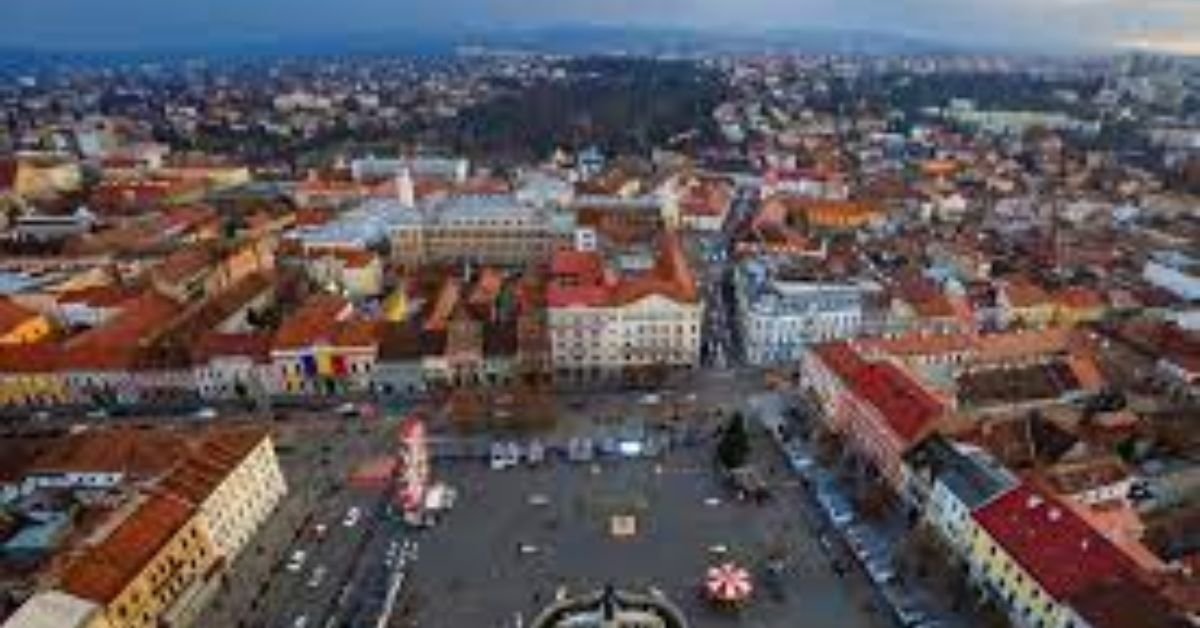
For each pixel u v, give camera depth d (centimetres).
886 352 18400
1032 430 15700
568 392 19162
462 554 13662
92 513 13612
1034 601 11319
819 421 17525
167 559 11931
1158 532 13300
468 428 17438
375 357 19025
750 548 13800
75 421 18188
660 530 14250
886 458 15238
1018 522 12075
